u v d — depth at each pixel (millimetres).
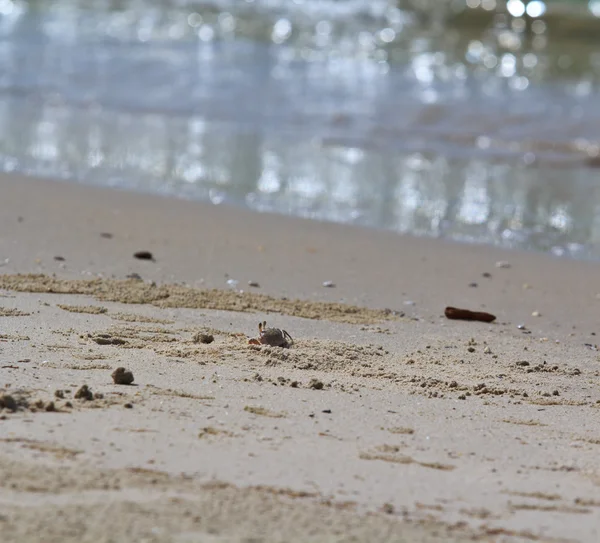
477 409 18000
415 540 12062
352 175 44375
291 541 11641
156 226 33438
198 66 68312
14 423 14906
